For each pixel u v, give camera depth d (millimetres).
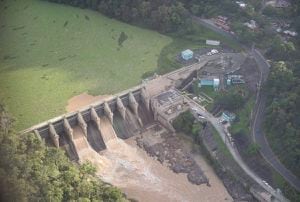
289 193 191750
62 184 184625
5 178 173125
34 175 182625
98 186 192500
